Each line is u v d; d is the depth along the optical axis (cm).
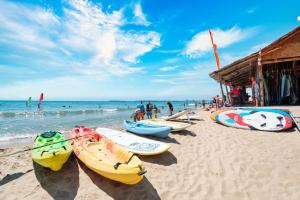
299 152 575
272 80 1360
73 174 492
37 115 2598
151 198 399
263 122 873
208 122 1127
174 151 656
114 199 396
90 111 3259
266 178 452
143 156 612
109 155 511
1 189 438
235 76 1998
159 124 965
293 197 378
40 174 503
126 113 3031
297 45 1193
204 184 446
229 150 639
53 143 547
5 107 4950
